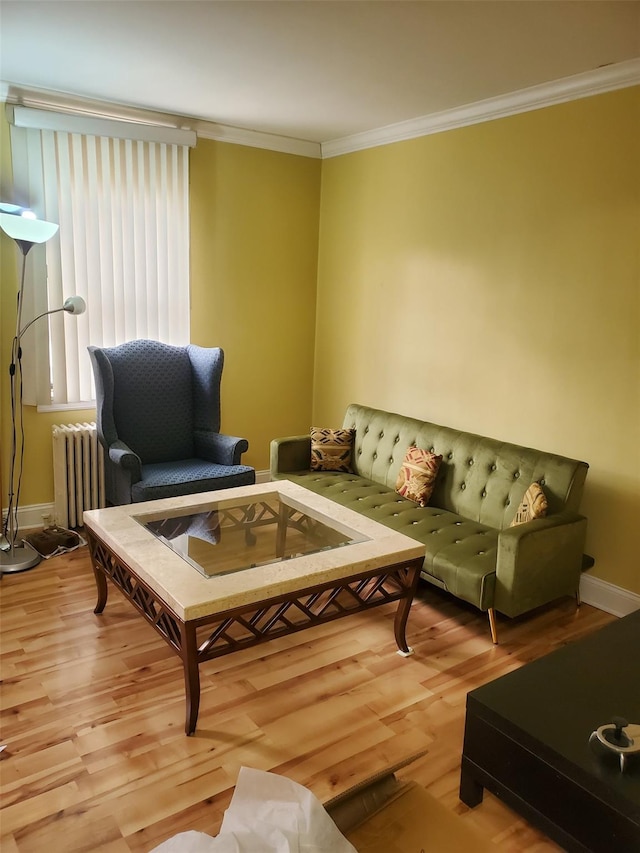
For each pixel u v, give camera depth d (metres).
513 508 3.18
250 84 3.27
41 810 1.87
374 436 4.04
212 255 4.32
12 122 3.44
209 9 2.39
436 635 2.92
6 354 3.66
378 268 4.29
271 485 3.34
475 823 1.89
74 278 3.77
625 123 2.88
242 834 1.41
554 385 3.31
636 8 2.29
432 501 3.59
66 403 3.86
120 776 2.00
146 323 4.10
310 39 2.65
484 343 3.64
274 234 4.56
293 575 2.27
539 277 3.32
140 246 3.98
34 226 3.12
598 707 1.83
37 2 2.35
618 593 3.13
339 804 1.57
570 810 1.64
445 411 3.93
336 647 2.79
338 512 2.97
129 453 3.39
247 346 4.60
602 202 3.01
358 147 4.32
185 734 2.20
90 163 3.72
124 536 2.56
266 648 2.76
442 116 3.66
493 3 2.27
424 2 2.27
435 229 3.86
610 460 3.11
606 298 3.04
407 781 1.70
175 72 3.12
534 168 3.28
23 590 3.18
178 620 2.08
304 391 4.95
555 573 2.89
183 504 2.98
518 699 1.86
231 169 4.28
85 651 2.67
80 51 2.86
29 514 3.86
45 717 2.26
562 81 3.04
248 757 2.11
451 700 2.45
